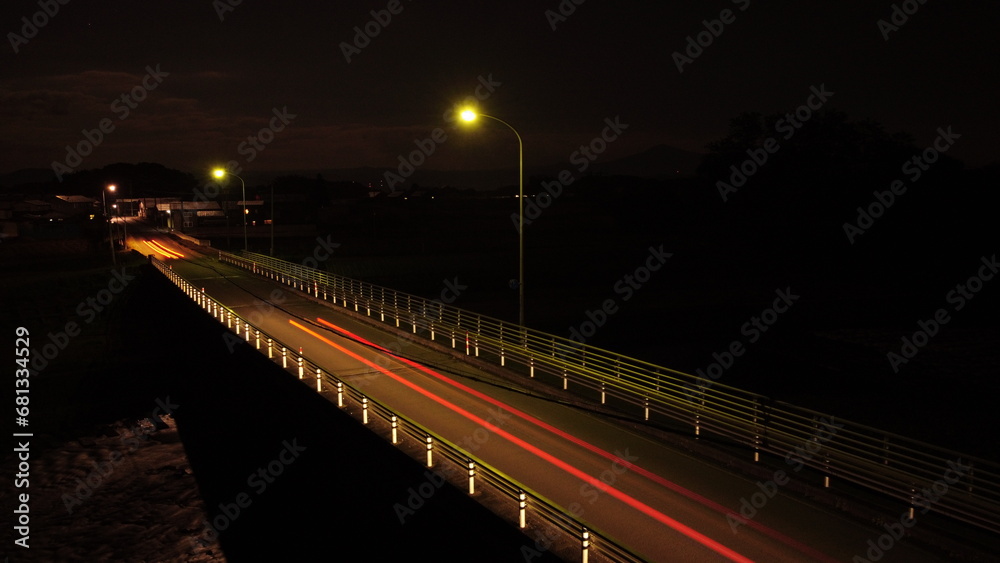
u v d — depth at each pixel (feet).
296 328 98.07
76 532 64.75
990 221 169.58
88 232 327.67
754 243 194.49
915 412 80.07
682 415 48.62
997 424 74.43
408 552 41.70
